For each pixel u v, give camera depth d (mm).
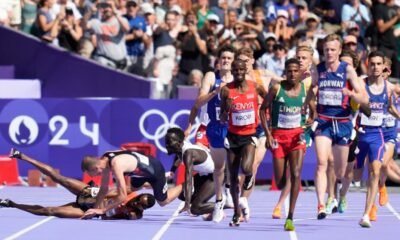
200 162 32344
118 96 52312
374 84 33562
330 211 35594
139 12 55125
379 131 33031
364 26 57469
